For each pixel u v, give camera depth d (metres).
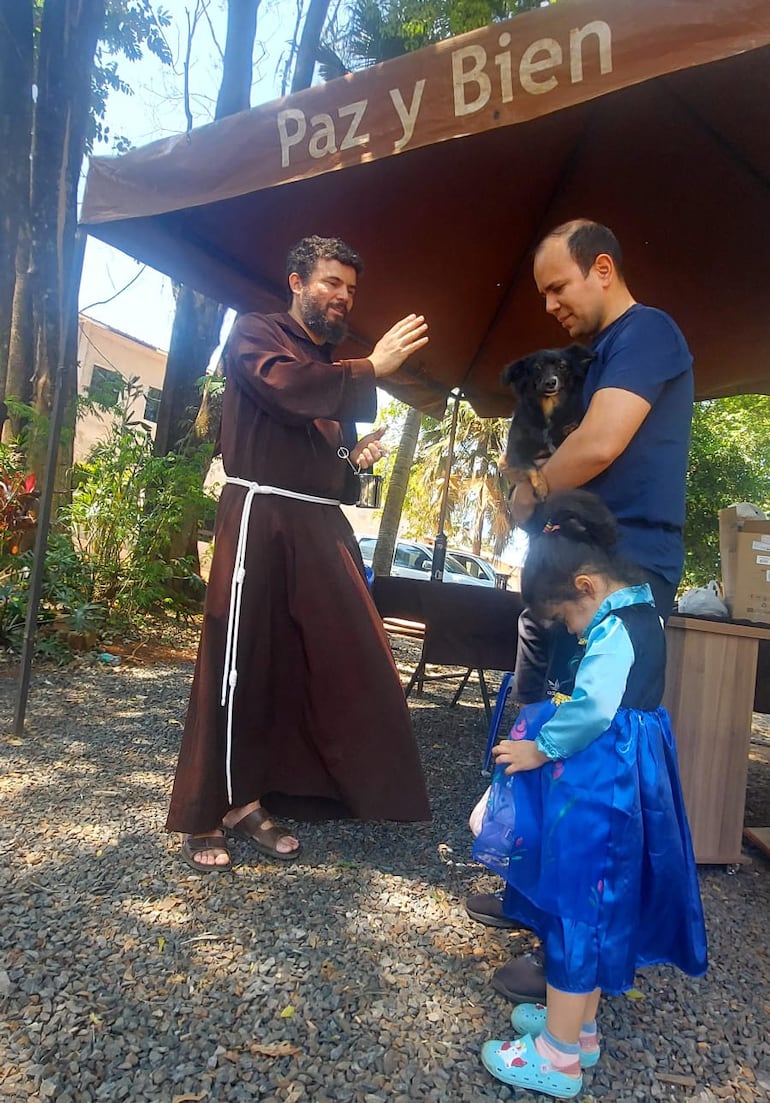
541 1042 1.41
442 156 3.19
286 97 2.28
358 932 1.91
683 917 1.47
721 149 3.06
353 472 2.50
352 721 2.34
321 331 2.38
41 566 3.35
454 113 1.97
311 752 2.43
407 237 3.77
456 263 4.06
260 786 2.35
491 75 1.90
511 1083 1.39
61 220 3.65
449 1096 1.37
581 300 1.83
